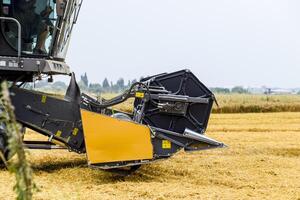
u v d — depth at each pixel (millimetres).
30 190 2828
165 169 11570
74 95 10492
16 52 10836
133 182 9758
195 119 10453
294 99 51969
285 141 19625
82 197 8016
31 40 11047
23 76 11266
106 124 9555
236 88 81938
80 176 10172
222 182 10148
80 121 10375
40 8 11094
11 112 2846
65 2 11203
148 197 8289
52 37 11281
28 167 2799
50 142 10852
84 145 10430
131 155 9664
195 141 10039
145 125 9758
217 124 29984
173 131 10320
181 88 10445
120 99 10406
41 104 10312
